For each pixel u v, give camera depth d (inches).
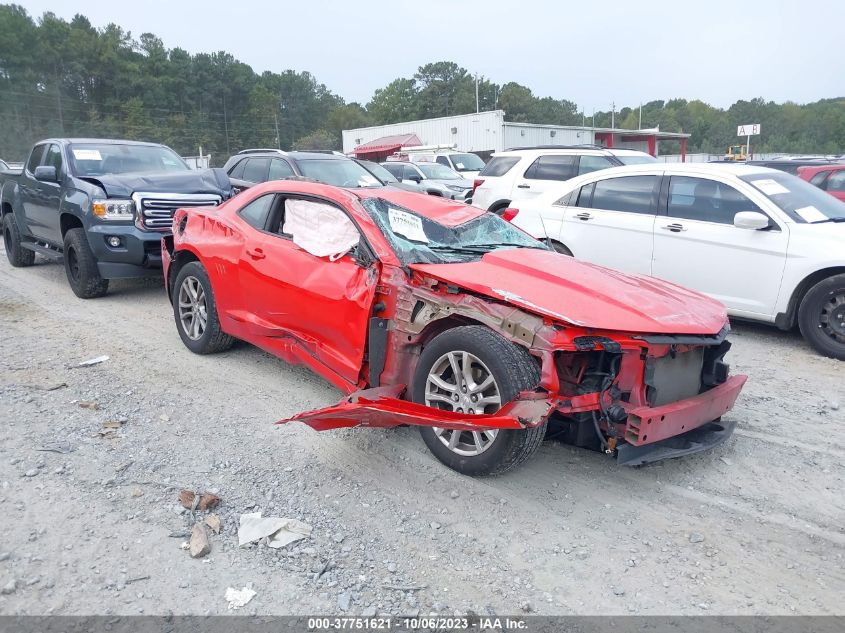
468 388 152.6
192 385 217.0
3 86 2883.9
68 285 378.3
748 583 125.9
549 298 152.2
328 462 167.5
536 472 165.5
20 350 248.4
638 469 168.6
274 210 210.1
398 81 4785.9
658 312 158.7
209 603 116.1
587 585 124.6
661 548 136.3
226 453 170.9
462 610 117.0
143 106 3304.6
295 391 213.6
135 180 328.5
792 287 259.4
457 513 146.7
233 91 3784.5
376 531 139.4
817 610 118.6
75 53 3070.9
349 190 195.3
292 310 192.2
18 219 408.2
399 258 170.2
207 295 233.0
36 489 149.0
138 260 316.8
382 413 152.9
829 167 500.7
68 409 193.5
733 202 279.7
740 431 191.5
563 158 476.7
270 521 139.9
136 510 142.9
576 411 147.2
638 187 309.9
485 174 525.0
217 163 3467.0
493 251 189.2
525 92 4456.2
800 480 164.1
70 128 2967.5
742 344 277.0
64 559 125.9
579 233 323.6
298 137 4350.4
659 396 159.5
